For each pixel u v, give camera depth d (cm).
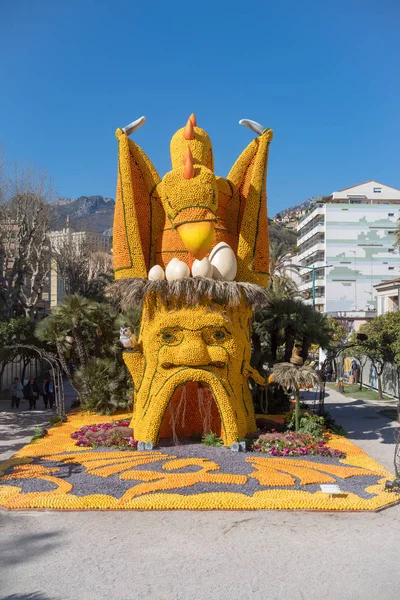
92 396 2212
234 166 1728
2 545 898
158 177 1705
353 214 6656
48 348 2600
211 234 1502
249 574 792
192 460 1360
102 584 760
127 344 1611
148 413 1518
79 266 4766
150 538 928
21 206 3303
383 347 2283
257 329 2261
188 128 1659
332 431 1878
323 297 6650
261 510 1068
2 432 1955
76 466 1339
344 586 757
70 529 970
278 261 4984
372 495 1141
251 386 2305
